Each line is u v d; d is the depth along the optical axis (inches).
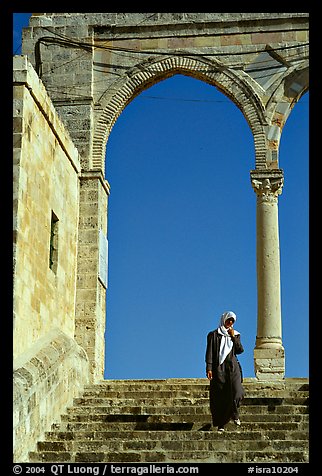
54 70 1088.2
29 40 1101.1
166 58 1084.5
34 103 832.9
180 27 1091.3
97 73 1088.2
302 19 1081.4
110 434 711.1
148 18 1095.6
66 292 957.8
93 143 1064.2
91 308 996.6
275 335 983.6
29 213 807.7
